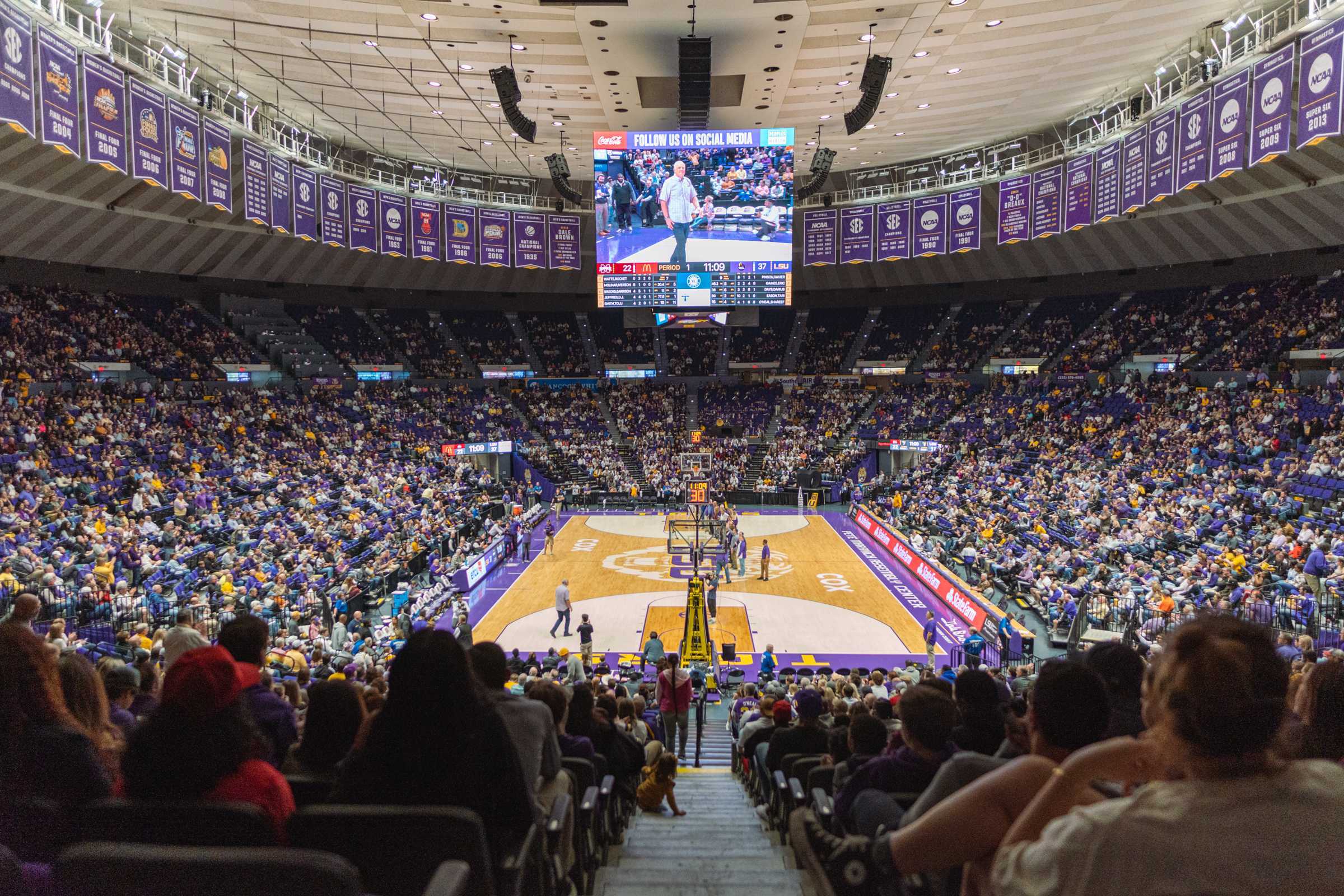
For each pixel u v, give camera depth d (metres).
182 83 25.58
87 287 38.19
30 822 3.03
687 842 6.99
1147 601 20.41
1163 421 36.28
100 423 29.86
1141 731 3.56
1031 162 39.00
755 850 6.54
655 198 30.62
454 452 45.41
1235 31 25.00
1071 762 2.00
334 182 32.62
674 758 9.25
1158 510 27.97
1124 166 27.27
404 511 34.56
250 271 42.38
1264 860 1.52
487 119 33.88
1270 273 41.97
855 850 2.95
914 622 26.27
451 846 2.63
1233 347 39.50
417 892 2.65
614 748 7.35
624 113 33.03
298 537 27.69
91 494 24.73
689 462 47.81
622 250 30.75
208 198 23.97
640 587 30.61
